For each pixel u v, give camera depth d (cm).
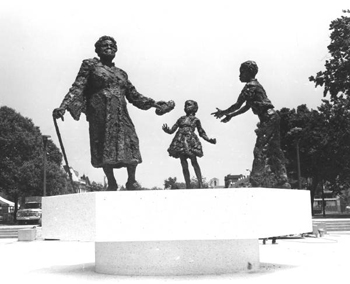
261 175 988
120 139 912
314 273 854
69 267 1032
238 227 791
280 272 868
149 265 844
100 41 962
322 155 4025
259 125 1009
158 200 791
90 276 849
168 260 841
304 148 4366
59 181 4488
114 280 789
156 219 788
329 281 755
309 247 1529
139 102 980
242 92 1025
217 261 852
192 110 1218
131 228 787
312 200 4712
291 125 4522
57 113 887
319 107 3388
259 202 806
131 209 790
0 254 1464
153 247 845
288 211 902
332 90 3331
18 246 1844
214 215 790
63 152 923
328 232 2486
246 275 828
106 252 883
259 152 995
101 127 923
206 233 787
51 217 884
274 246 1583
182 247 845
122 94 948
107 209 788
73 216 827
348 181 4459
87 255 1378
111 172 932
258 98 1012
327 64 3291
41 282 791
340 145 3425
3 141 4231
